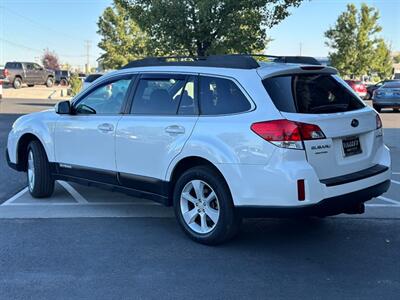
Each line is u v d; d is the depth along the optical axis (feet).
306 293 13.53
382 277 14.67
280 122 15.16
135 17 42.57
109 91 20.39
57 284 13.97
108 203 22.72
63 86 155.53
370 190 16.83
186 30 39.93
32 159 23.11
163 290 13.65
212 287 13.87
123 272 14.84
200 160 17.07
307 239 18.06
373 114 17.76
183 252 16.55
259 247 17.13
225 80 16.84
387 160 18.26
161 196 18.21
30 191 23.62
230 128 16.06
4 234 18.15
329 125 15.76
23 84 139.23
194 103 17.47
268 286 13.97
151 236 18.15
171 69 18.51
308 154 15.25
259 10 41.70
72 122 21.18
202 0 37.93
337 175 16.08
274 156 15.14
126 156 19.07
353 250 16.94
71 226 19.22
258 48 43.21
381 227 19.54
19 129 23.76
